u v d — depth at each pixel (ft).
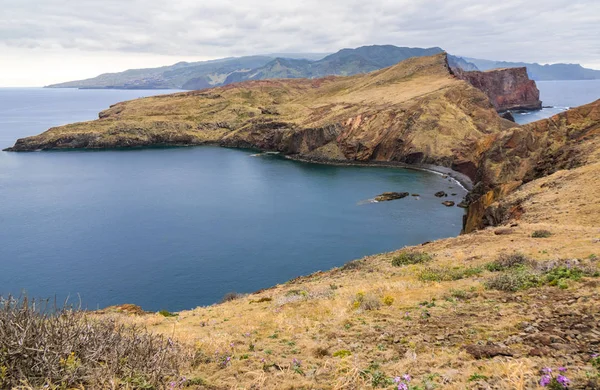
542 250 62.49
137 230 236.63
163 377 22.80
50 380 19.35
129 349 23.62
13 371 19.44
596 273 39.34
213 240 218.38
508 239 81.00
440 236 218.18
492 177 262.47
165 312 70.44
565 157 190.39
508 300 37.22
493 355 23.76
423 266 69.82
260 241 216.54
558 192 123.75
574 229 79.56
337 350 30.19
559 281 39.01
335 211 272.31
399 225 238.89
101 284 167.02
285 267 182.39
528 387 17.87
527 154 259.60
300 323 41.52
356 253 197.57
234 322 48.83
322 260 189.47
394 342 30.35
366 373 23.61
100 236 225.97
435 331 31.40
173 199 310.45
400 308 40.98
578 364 20.26
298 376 24.44
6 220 256.11
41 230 236.43
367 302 44.01
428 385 19.97
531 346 24.45
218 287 163.63
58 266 185.26
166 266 184.75
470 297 41.42
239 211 276.00
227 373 25.66
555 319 28.91
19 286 164.76
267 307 57.36
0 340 19.67
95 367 21.15
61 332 21.27
